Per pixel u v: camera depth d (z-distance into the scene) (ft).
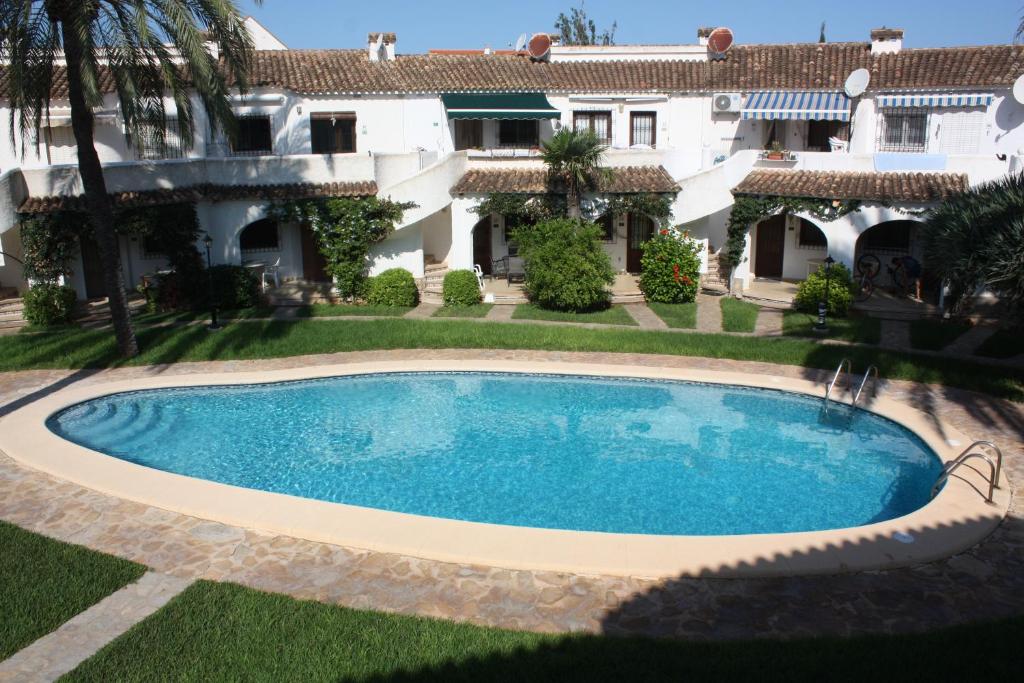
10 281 85.25
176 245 85.87
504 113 94.58
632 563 34.60
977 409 56.44
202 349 70.79
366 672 27.53
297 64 103.65
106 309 83.92
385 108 100.17
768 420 58.08
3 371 65.21
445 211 101.40
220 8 62.59
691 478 48.49
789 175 89.76
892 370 64.08
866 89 94.17
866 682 26.43
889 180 84.79
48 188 80.43
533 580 33.83
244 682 27.09
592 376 65.41
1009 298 57.31
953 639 28.91
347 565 35.17
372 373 65.98
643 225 102.12
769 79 100.83
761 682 26.45
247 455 51.85
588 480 48.21
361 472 49.32
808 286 82.74
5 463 46.98
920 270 87.71
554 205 91.09
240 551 36.42
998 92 89.40
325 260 98.89
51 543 36.88
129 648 28.89
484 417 58.85
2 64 92.17
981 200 59.26
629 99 101.50
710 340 73.36
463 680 26.99
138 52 66.39
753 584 33.32
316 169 91.97
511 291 92.79
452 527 38.14
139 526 38.91
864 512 44.21
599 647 28.55
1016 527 38.52
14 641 29.48
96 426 56.34
